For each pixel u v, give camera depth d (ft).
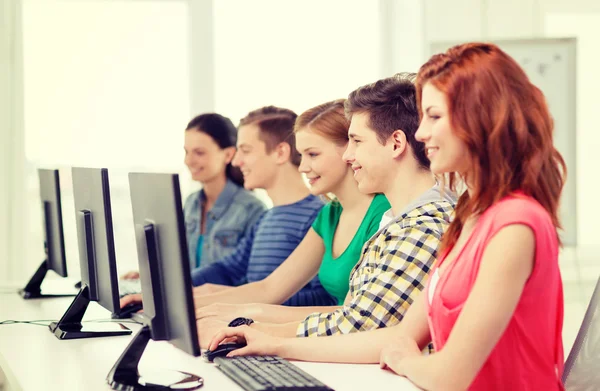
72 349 6.72
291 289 8.46
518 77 4.88
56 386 5.36
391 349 5.61
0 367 6.52
